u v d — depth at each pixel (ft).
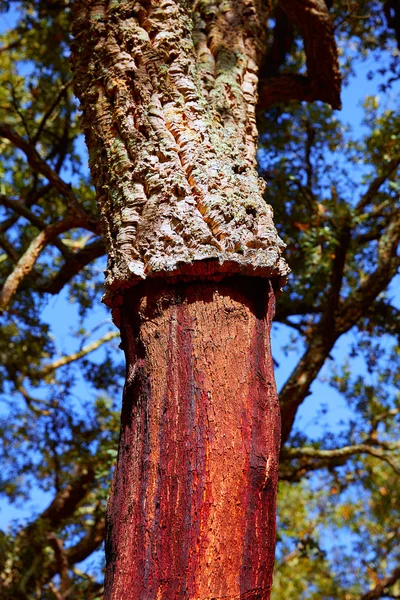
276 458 7.19
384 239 27.66
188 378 7.20
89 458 27.55
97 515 26.89
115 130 8.95
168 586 6.47
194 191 8.05
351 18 28.55
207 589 6.43
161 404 7.18
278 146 29.43
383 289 26.71
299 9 17.67
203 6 11.78
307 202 27.94
